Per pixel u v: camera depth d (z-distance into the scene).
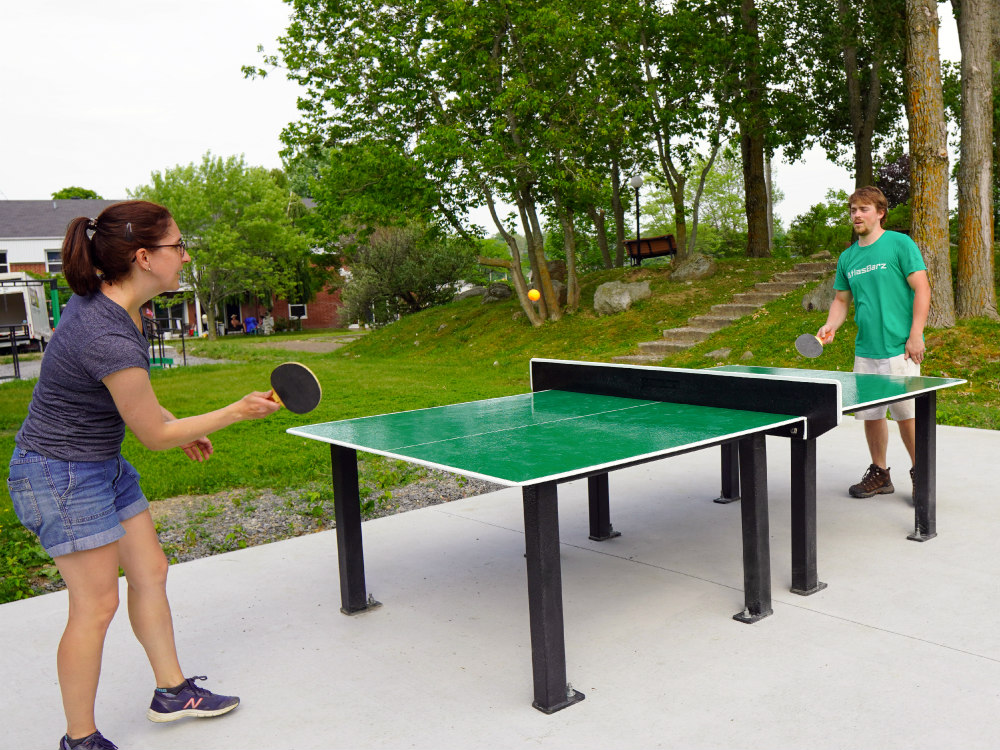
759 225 20.48
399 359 18.05
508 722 2.35
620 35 16.20
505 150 15.68
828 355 11.12
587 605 3.24
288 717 2.45
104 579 2.14
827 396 3.01
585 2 15.60
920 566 3.50
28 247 36.81
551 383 4.39
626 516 4.56
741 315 14.59
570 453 2.57
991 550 3.68
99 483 2.10
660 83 17.44
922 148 10.58
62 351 2.01
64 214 39.31
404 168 15.52
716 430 2.85
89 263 2.06
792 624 2.95
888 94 20.09
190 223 32.88
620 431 2.96
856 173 19.08
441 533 4.38
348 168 15.86
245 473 5.96
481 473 2.30
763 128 18.81
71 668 2.13
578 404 3.78
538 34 14.52
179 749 2.29
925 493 3.82
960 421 7.12
